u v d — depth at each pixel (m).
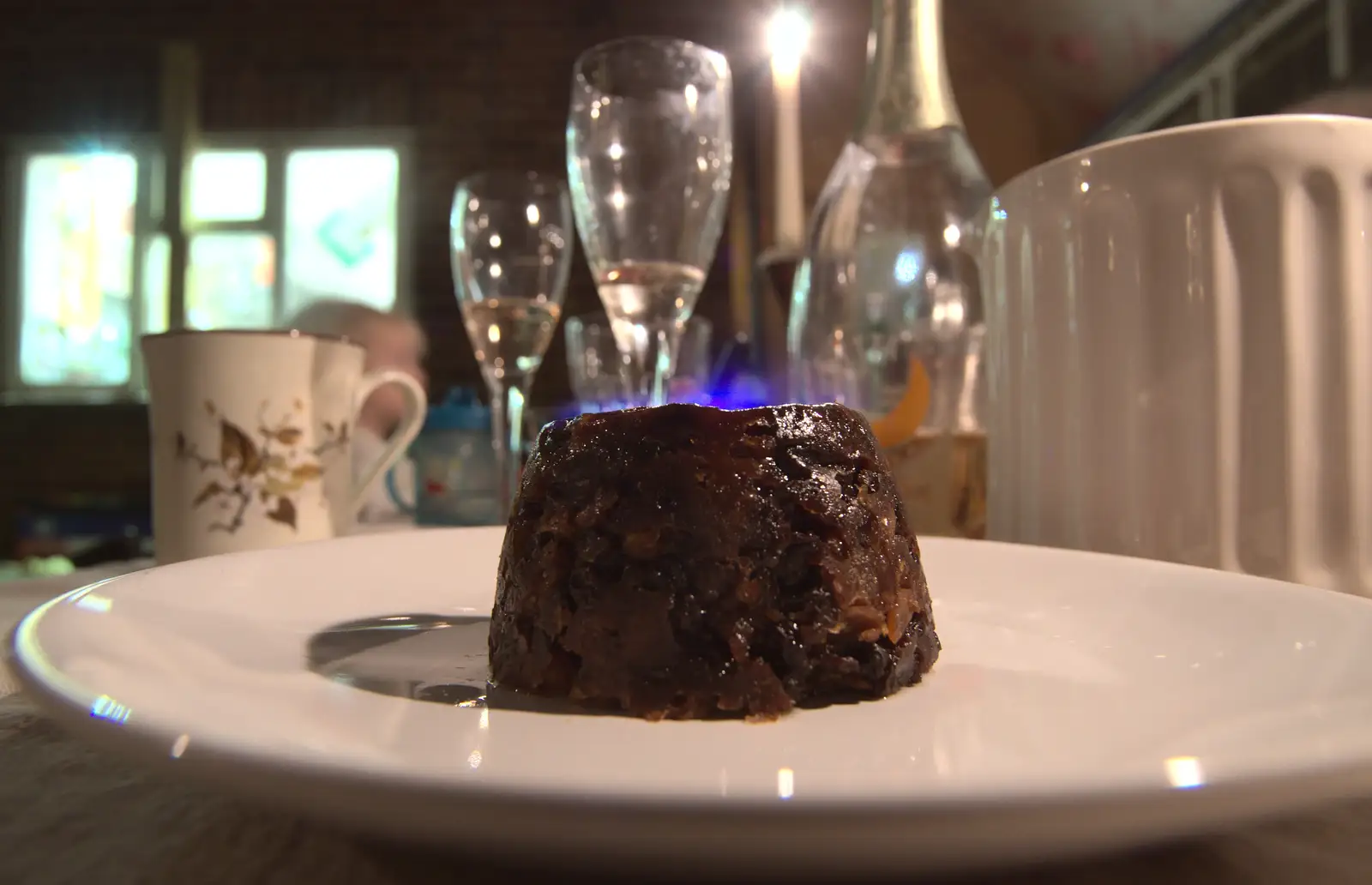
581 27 1.78
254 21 1.83
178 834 0.15
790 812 0.09
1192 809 0.10
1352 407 0.27
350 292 1.85
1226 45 0.74
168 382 0.36
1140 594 0.23
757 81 1.16
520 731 0.17
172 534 0.36
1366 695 0.15
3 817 0.15
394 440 0.43
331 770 0.10
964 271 0.39
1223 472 0.28
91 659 0.15
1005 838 0.10
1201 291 0.28
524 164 1.79
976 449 0.38
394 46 1.81
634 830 0.09
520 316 0.49
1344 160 0.26
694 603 0.20
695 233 0.41
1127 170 0.29
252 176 1.86
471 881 0.13
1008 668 0.21
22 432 1.87
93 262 1.89
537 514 0.22
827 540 0.21
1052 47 0.93
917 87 0.41
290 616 0.22
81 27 1.85
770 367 0.78
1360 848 0.14
